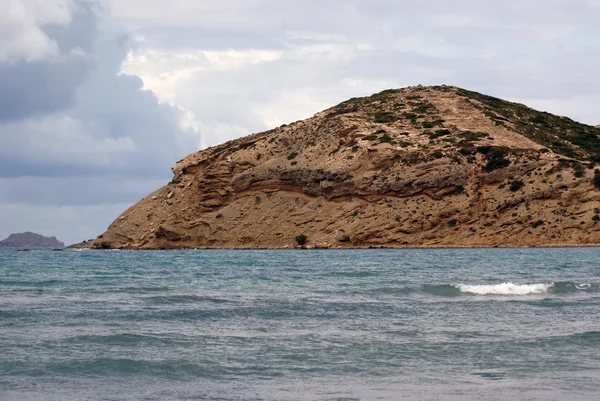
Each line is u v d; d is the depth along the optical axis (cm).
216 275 6347
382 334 3012
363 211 14775
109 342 2756
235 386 2228
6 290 4647
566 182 13912
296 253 12625
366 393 2158
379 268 7406
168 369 2397
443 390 2189
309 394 2145
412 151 15138
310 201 15625
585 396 2123
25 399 2070
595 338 2933
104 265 8731
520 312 3650
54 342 2731
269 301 3991
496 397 2114
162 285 5125
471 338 2936
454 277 5947
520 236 13588
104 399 2083
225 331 3044
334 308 3712
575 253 10956
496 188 14350
